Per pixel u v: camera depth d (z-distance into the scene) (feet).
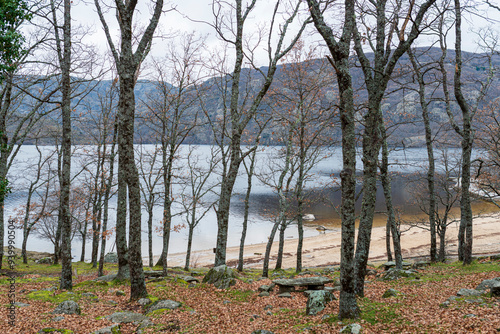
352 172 28.50
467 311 27.76
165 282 55.11
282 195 70.90
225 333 32.09
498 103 71.46
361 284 37.14
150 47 49.73
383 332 26.17
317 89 66.64
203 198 211.61
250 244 149.28
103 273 73.41
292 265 115.96
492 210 169.99
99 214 95.04
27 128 68.59
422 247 125.39
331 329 27.76
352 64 38.70
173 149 71.92
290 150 70.03
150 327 33.81
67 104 45.29
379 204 202.59
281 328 31.48
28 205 95.76
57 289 47.55
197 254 132.98
